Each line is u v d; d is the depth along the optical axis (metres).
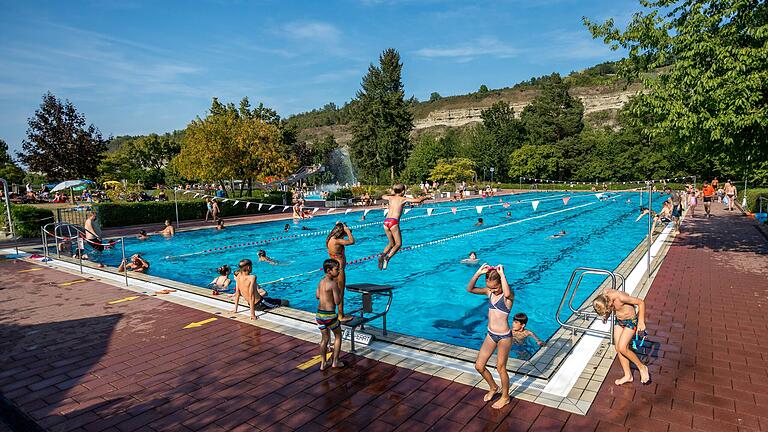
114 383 5.71
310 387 5.50
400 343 6.80
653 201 40.53
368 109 64.75
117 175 71.50
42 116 32.22
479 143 74.19
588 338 6.82
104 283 11.23
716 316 7.85
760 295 9.07
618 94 122.62
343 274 6.65
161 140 91.25
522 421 4.62
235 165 34.62
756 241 15.74
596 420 4.60
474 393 5.26
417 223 25.80
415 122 153.38
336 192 39.69
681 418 4.60
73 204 32.06
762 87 11.05
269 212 33.19
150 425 4.72
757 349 6.36
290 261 15.48
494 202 39.97
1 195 31.97
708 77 11.64
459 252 16.72
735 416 4.61
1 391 5.55
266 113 61.25
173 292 10.20
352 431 4.52
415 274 13.31
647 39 13.81
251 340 7.14
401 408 4.95
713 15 12.35
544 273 13.23
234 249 17.92
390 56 64.38
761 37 11.31
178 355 6.57
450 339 8.09
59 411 5.04
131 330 7.69
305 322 7.96
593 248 17.34
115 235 20.81
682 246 15.16
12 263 14.13
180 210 26.75
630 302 5.31
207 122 34.88
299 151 70.50
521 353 6.79
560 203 40.06
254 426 4.65
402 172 68.62
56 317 8.48
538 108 74.00
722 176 48.31
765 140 11.98
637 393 5.14
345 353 6.52
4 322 8.23
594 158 63.56
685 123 11.69
